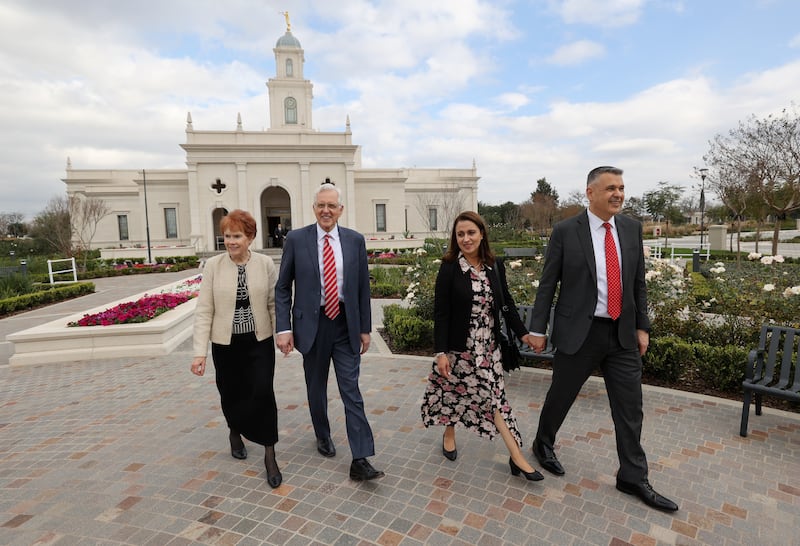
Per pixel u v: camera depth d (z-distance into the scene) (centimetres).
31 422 405
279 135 3152
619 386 275
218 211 3228
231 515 259
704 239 3822
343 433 369
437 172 4194
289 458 328
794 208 1712
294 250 305
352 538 238
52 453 342
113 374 552
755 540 233
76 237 3216
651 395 439
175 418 407
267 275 313
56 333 619
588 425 373
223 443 354
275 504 270
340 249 305
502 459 321
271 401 300
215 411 422
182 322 744
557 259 288
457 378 298
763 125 1608
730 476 294
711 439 347
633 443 271
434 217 4084
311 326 301
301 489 286
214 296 299
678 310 558
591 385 466
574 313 279
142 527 249
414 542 234
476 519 253
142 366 586
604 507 262
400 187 3647
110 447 350
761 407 391
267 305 309
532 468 290
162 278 1930
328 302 302
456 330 293
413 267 825
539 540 235
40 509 268
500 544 232
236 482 295
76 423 400
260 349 302
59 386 511
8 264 2050
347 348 309
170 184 3291
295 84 3753
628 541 233
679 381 475
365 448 292
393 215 3653
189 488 288
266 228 3609
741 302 533
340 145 3186
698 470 302
